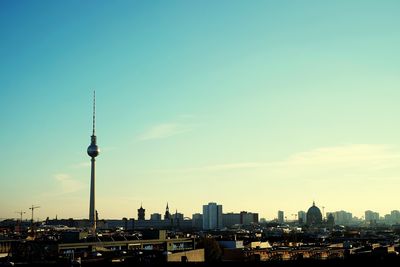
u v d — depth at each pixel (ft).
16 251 634.43
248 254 647.15
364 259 259.80
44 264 358.23
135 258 474.08
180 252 523.29
